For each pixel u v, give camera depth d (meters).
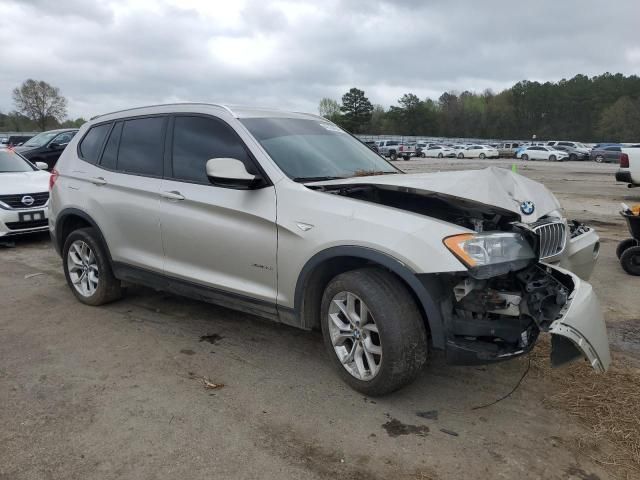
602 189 16.92
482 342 3.08
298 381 3.62
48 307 5.10
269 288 3.72
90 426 3.06
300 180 3.73
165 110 4.56
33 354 4.02
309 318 3.66
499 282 3.24
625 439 2.96
